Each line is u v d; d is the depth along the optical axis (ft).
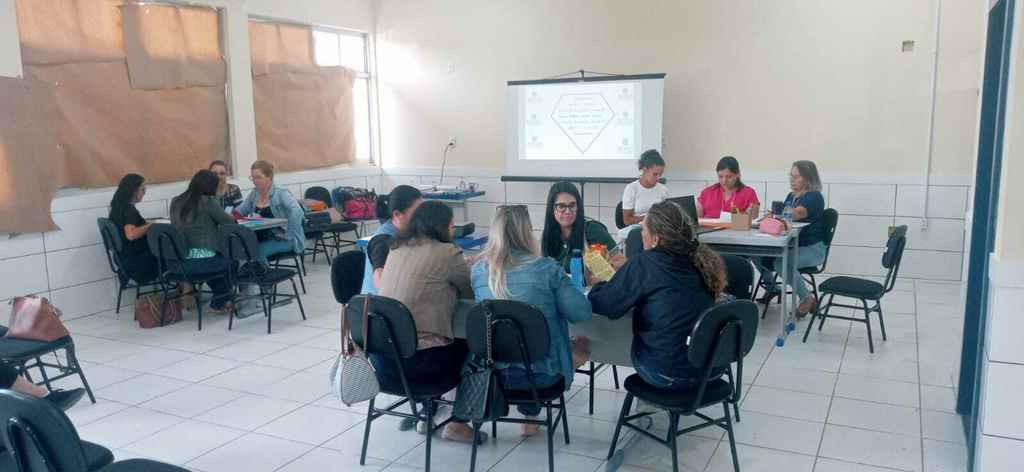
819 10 19.58
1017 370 7.34
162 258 15.64
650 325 8.45
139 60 18.04
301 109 23.25
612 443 9.29
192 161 19.70
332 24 24.03
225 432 10.48
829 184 20.06
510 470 9.27
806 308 15.52
